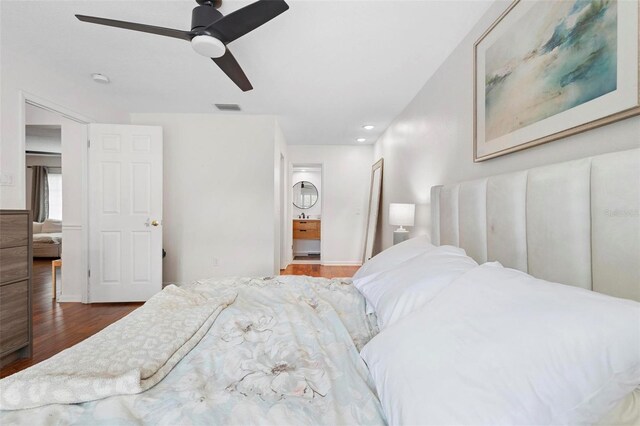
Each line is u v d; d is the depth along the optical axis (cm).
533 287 76
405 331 84
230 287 177
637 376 55
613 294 83
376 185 495
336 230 568
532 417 54
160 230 348
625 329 56
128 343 98
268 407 71
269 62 240
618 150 95
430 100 262
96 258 336
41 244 609
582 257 93
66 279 342
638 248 78
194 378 84
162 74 270
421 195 284
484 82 170
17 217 198
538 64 127
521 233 122
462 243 171
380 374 77
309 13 178
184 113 383
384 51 221
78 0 173
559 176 101
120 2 174
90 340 100
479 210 152
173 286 160
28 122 371
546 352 58
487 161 172
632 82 87
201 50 172
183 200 388
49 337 244
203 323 119
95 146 332
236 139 390
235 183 392
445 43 209
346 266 559
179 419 66
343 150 566
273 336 112
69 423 65
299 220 680
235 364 93
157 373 84
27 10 182
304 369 89
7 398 70
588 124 102
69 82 284
